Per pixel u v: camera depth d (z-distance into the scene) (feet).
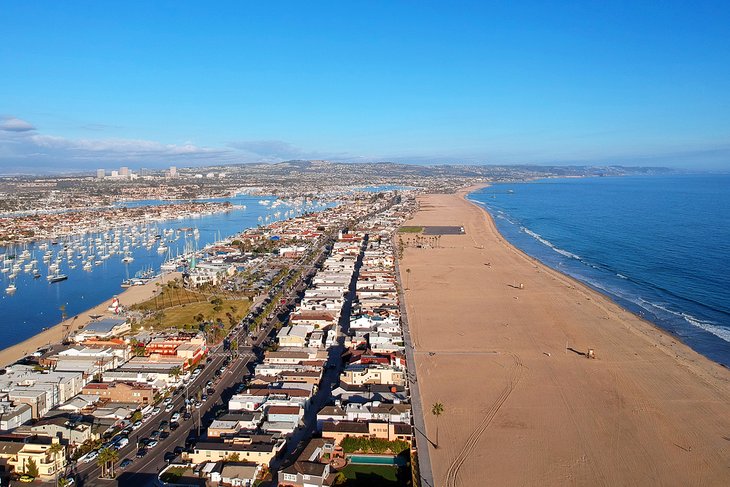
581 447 519.19
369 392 639.35
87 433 544.62
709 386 655.35
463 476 474.08
